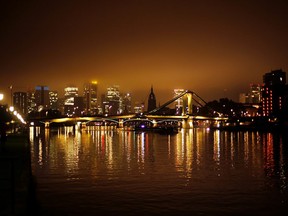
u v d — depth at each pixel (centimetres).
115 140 13938
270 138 15588
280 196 3556
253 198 3466
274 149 9469
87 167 5541
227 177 4666
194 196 3519
